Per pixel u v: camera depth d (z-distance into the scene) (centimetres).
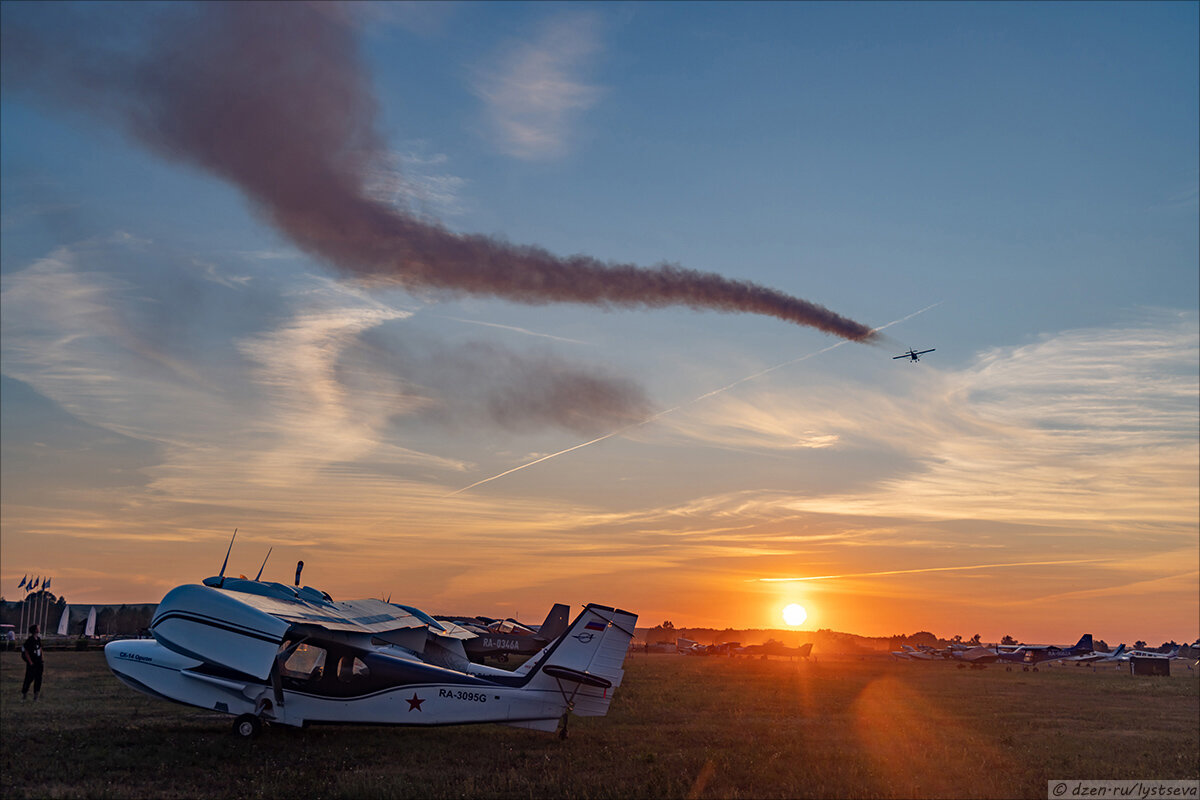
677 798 1307
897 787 1432
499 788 1322
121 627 9294
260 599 1736
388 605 2233
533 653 4978
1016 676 5991
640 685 3694
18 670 3391
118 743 1605
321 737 1752
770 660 8938
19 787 1262
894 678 5169
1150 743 2088
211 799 1220
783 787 1412
